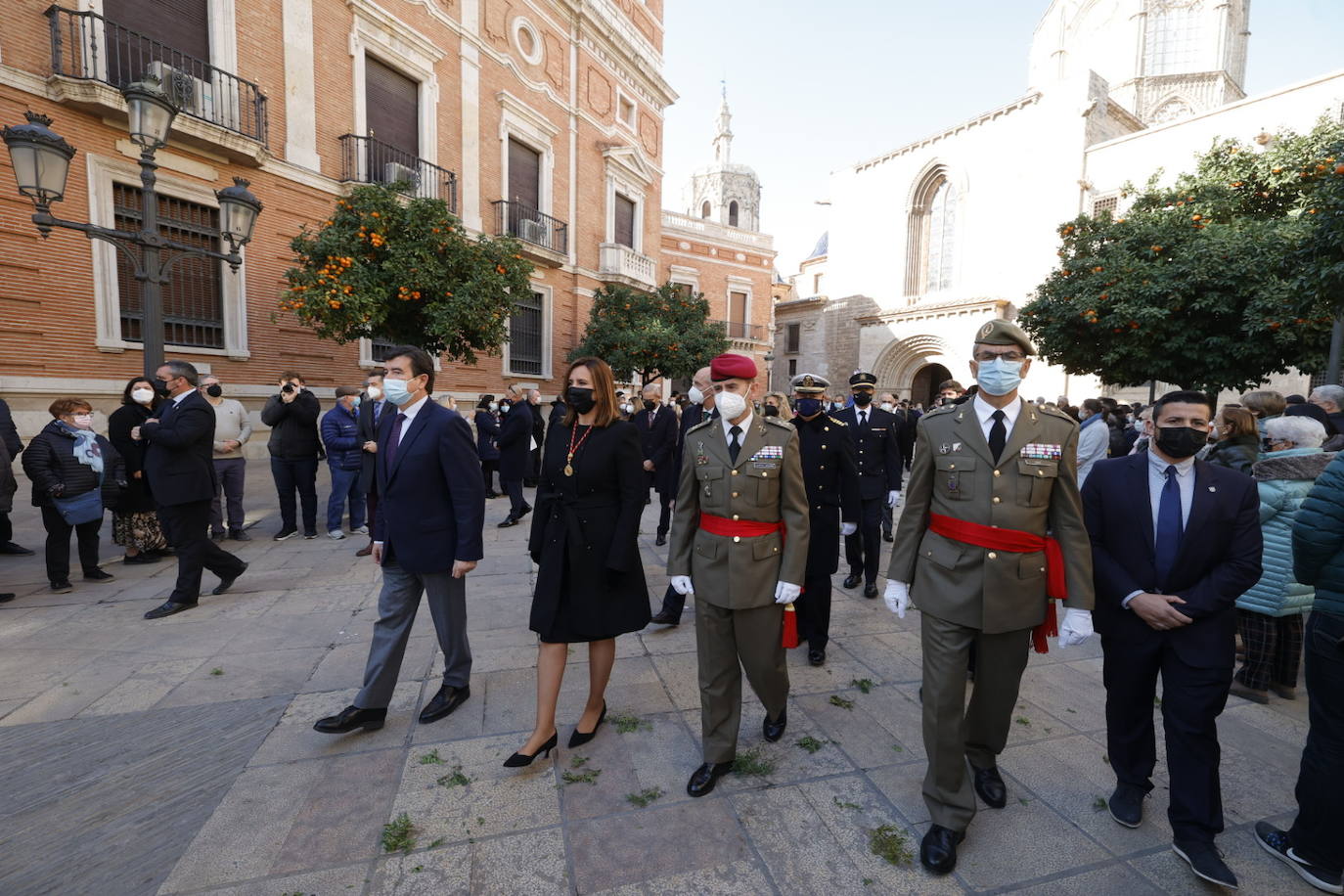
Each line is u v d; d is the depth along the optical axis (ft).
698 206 142.61
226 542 22.43
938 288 76.43
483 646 13.33
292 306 28.86
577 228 59.77
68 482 16.52
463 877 6.97
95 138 28.09
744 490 8.70
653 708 10.78
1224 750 9.72
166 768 8.93
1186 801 7.20
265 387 35.12
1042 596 7.64
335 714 10.42
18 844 7.41
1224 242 31.94
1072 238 39.68
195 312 32.32
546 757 9.27
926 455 8.11
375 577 18.10
